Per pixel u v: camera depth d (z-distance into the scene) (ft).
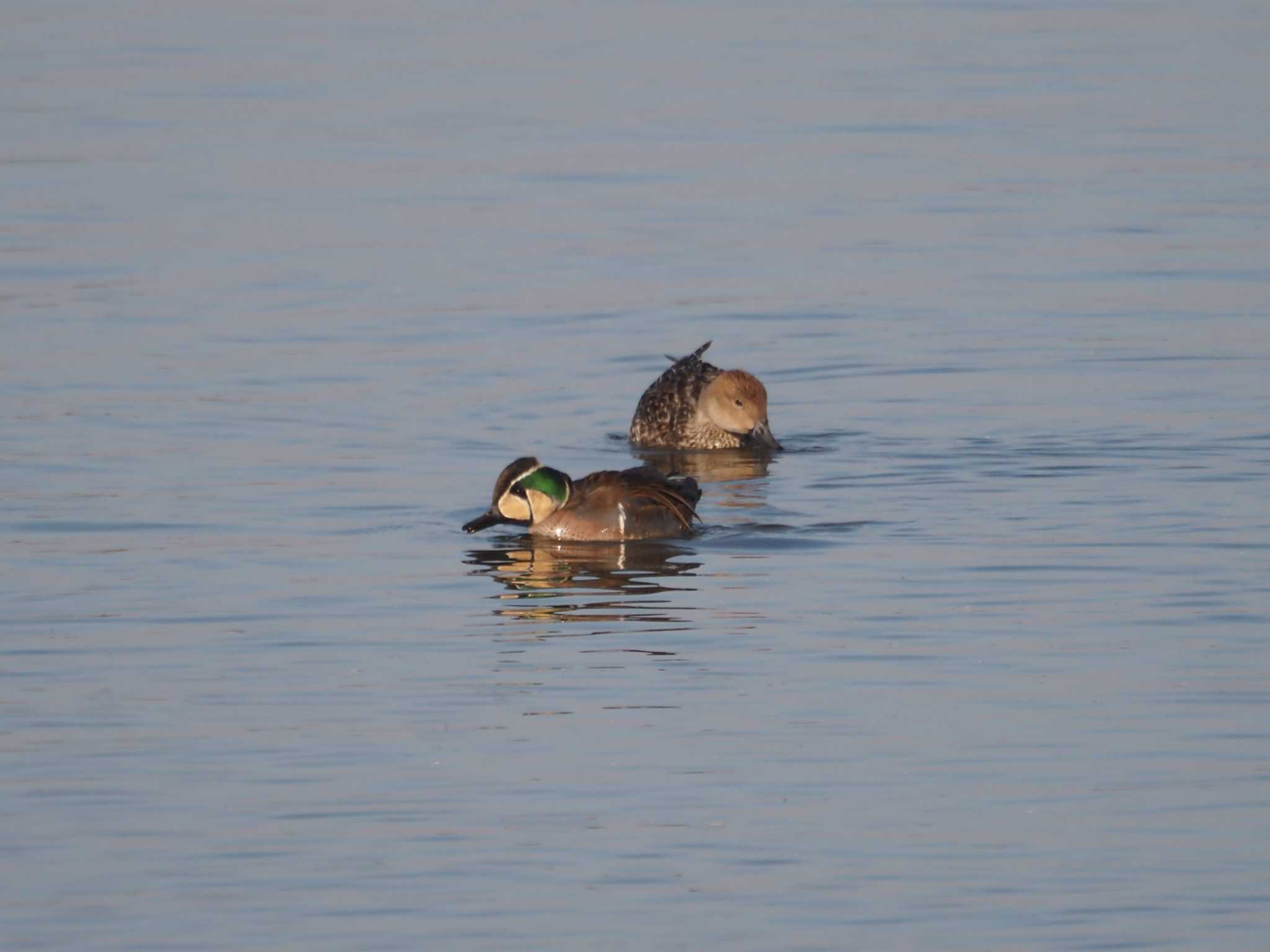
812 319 84.64
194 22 186.50
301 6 197.26
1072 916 32.65
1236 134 128.36
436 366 77.25
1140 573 50.19
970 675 43.32
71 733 40.50
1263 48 165.07
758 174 118.32
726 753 39.32
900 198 110.93
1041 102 142.31
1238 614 46.85
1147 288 88.43
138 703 42.16
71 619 47.67
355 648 45.73
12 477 60.70
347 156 125.49
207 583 50.57
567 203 110.73
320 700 42.34
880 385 73.92
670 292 90.07
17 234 102.89
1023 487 59.16
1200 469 60.39
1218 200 108.06
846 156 123.65
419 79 154.92
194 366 76.18
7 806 36.99
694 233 102.83
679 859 34.88
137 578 50.88
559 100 144.87
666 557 53.16
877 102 142.82
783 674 43.65
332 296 89.15
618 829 36.06
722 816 36.47
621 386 75.46
